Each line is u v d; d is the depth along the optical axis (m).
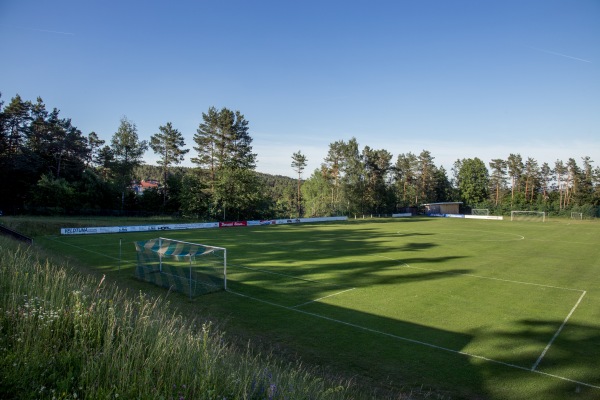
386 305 16.25
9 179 53.47
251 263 24.86
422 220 74.31
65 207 55.62
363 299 17.09
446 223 65.88
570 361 11.15
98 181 62.19
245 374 4.72
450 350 11.80
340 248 32.38
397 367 10.57
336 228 53.16
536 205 94.19
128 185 68.00
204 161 68.06
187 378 4.39
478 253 30.78
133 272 21.19
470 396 9.14
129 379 4.21
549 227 58.09
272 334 12.73
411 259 27.39
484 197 113.75
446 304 16.55
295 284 19.56
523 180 108.38
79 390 3.97
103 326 5.41
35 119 60.91
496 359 11.23
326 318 14.51
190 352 4.93
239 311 15.08
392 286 19.50
